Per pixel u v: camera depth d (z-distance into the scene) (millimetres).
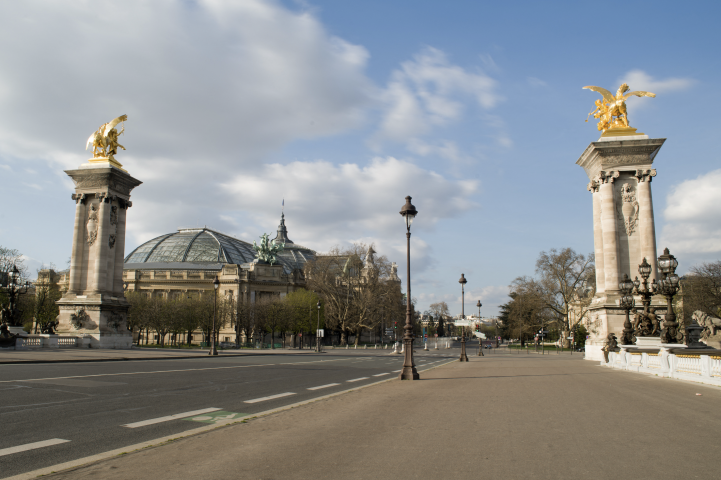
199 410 14672
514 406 15656
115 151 65625
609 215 52781
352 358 57812
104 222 61906
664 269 30125
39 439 10469
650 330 37156
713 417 13461
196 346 110688
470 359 59688
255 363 40625
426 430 11516
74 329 59375
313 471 8016
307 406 15531
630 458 8898
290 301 129375
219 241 181375
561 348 122438
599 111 56125
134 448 9523
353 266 129875
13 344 48844
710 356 23422
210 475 7730
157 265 163625
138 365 33938
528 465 8414
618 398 17844
